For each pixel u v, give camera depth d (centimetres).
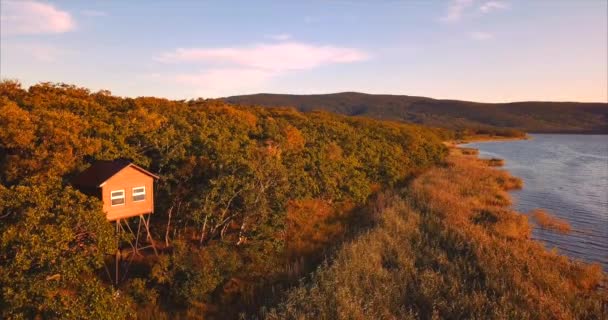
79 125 2611
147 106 5116
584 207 4441
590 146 16000
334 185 3869
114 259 2467
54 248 1526
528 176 6875
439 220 3241
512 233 3098
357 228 3250
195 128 3650
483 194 4612
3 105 2695
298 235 3072
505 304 1908
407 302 2019
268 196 2850
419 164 6862
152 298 2072
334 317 1833
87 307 1559
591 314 1933
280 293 2156
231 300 2189
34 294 1466
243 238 2728
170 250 2603
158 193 2747
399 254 2512
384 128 8769
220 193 2620
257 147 3612
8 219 1611
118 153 2631
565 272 2419
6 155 2316
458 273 2270
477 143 18000
